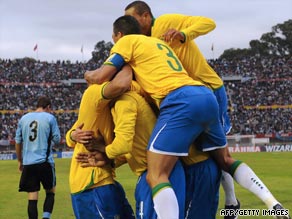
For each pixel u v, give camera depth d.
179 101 4.41
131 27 4.97
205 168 4.98
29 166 7.71
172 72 4.59
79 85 64.94
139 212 4.62
